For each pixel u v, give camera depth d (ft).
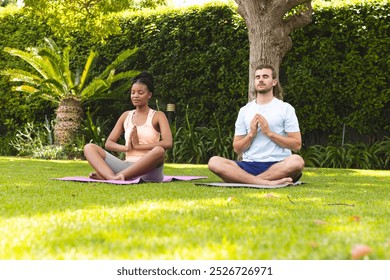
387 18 37.83
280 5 32.42
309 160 39.17
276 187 18.37
